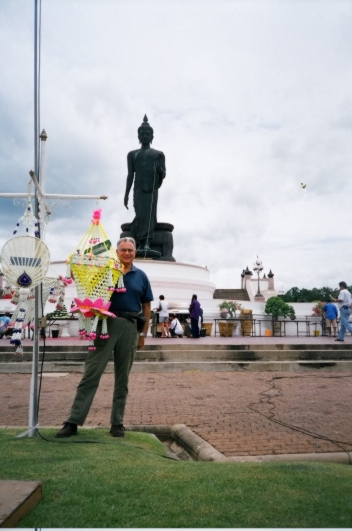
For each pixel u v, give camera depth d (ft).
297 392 26.35
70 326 62.34
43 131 16.33
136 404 22.61
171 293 81.51
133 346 15.84
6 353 36.96
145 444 14.76
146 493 9.27
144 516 8.25
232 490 9.45
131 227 90.79
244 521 8.10
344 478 10.28
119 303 15.72
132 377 32.14
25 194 15.79
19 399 24.04
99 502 8.81
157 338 57.52
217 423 18.65
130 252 16.06
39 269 15.39
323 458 14.02
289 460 13.70
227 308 76.74
